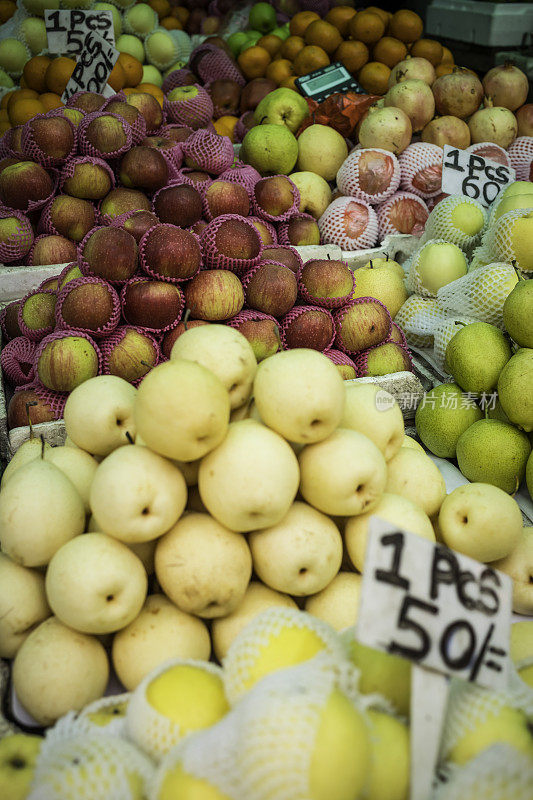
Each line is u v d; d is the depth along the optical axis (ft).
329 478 5.04
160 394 4.56
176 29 18.94
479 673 3.99
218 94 15.71
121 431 5.96
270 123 13.92
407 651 3.79
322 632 4.20
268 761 3.26
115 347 8.05
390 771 3.60
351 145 14.56
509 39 16.10
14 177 10.11
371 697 3.85
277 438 4.96
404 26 15.40
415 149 13.06
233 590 4.82
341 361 8.89
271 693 3.50
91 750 3.91
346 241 12.34
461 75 13.58
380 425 5.82
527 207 9.96
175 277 8.14
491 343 8.18
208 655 5.05
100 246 7.98
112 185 10.67
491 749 3.65
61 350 7.55
